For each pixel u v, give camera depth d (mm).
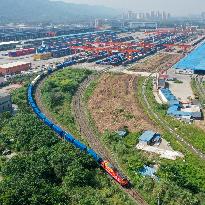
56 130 98438
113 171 74750
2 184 67562
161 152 89000
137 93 143875
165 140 97125
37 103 130625
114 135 96438
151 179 72250
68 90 146625
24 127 96188
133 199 68062
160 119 112688
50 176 73875
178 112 114750
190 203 64688
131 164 79938
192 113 113250
